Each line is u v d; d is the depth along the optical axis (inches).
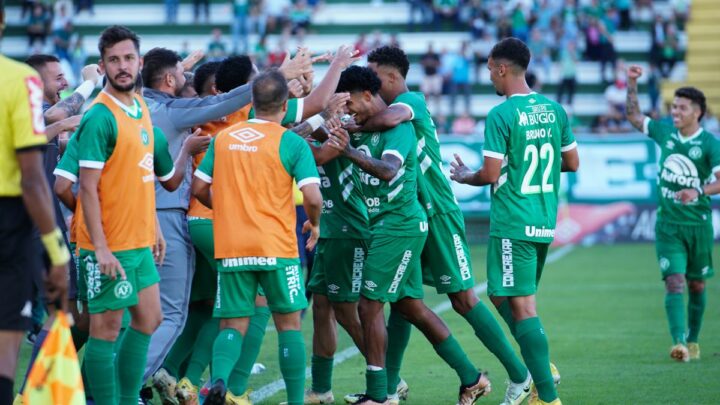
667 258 1290.6
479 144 3019.2
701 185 1280.8
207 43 4042.8
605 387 1076.5
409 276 966.4
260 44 3710.6
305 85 1022.4
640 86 3897.6
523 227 912.9
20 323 692.7
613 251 2859.3
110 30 775.1
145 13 4138.8
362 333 1037.8
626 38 3998.5
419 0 4025.6
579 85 3868.1
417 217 948.0
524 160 918.4
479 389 979.3
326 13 4111.7
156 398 1056.2
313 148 926.4
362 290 954.1
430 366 1233.4
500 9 3860.7
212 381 807.1
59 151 1059.9
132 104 794.2
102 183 773.9
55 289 685.9
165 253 927.7
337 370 1207.6
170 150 935.0
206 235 957.8
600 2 3978.8
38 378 684.1
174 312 938.7
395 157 923.4
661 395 1031.6
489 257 932.6
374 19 4089.6
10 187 685.3
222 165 838.5
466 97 3661.4
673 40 3779.5
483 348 1366.9
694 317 1286.9
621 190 3078.2
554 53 3855.8
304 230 1016.9
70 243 1013.8
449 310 1761.8
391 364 1011.3
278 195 834.2
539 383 903.1
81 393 694.5
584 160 3095.5
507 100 932.6
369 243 997.2
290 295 836.0
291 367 838.5
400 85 1010.7
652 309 1740.9
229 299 832.3
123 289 775.7
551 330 1517.0
